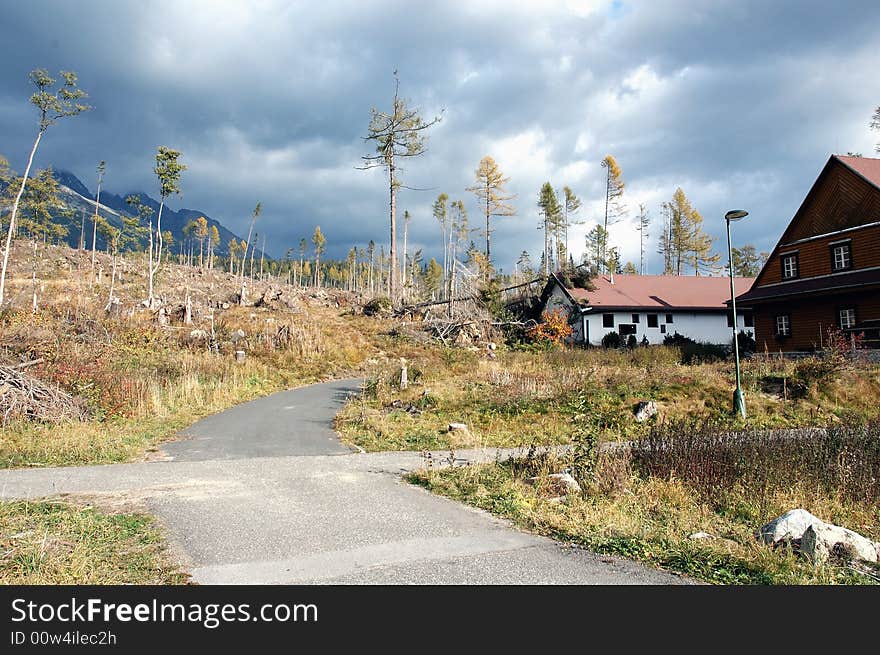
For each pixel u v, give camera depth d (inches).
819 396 753.6
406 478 377.4
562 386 733.3
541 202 2834.6
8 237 1491.1
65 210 1804.9
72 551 221.3
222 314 1547.7
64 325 1076.5
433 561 215.5
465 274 1863.9
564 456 416.2
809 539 223.6
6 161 1483.8
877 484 335.9
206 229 4170.8
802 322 1181.1
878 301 1034.1
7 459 426.3
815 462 366.3
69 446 469.7
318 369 1159.6
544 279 1889.8
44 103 1443.2
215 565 210.2
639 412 655.1
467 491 333.7
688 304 1614.2
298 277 4911.4
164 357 987.3
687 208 2925.7
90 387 645.3
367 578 198.5
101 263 2800.2
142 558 216.7
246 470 401.4
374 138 1889.8
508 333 1561.3
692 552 225.8
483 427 602.9
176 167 1825.8
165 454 467.8
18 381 566.6
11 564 206.4
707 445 389.7
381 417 646.5
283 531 253.4
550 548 232.7
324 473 391.9
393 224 1882.4
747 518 294.5
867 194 1091.9
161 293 2119.8
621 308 1556.3
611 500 312.0
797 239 1232.8
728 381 805.9
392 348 1393.9
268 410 745.0
